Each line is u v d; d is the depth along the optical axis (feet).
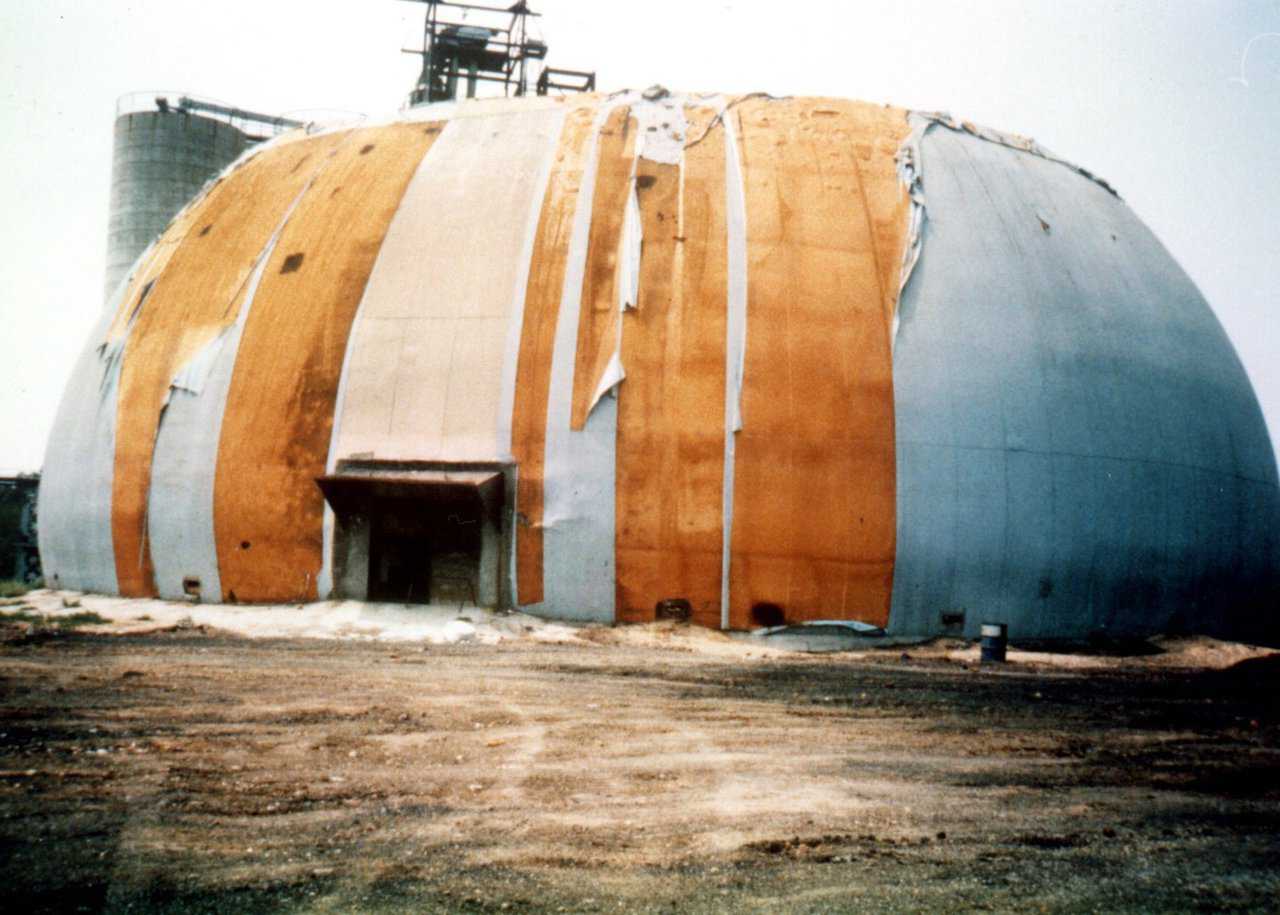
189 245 95.66
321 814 21.80
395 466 76.18
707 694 42.78
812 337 76.18
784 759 29.43
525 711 36.27
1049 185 93.97
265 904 16.62
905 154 86.58
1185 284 97.86
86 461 90.22
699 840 21.08
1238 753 32.35
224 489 79.56
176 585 81.51
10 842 18.90
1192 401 88.07
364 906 16.71
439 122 94.58
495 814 22.39
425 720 33.35
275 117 162.81
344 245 84.79
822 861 20.01
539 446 75.10
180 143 150.51
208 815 21.29
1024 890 18.75
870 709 39.73
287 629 67.51
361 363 79.41
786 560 72.69
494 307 78.84
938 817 23.58
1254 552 90.63
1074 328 83.15
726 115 88.33
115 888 16.94
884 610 73.05
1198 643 76.64
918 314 78.43
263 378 81.30
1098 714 40.24
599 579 73.26
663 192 81.76
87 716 31.19
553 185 83.71
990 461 76.18
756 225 79.87
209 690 37.73
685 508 73.15
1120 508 79.97
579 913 16.80
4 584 106.11
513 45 127.95
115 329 95.45
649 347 75.87
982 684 50.42
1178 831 23.08
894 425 75.00
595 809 23.20
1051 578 76.74
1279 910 18.12
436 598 74.79
